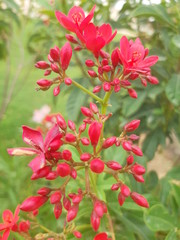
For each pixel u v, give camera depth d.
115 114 0.33
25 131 0.14
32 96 0.89
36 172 0.14
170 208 0.23
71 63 0.32
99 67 0.16
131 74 0.16
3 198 0.35
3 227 0.16
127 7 0.34
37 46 0.49
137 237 0.23
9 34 0.54
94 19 0.33
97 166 0.13
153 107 0.34
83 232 0.18
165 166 0.56
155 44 0.36
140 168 0.15
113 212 0.20
